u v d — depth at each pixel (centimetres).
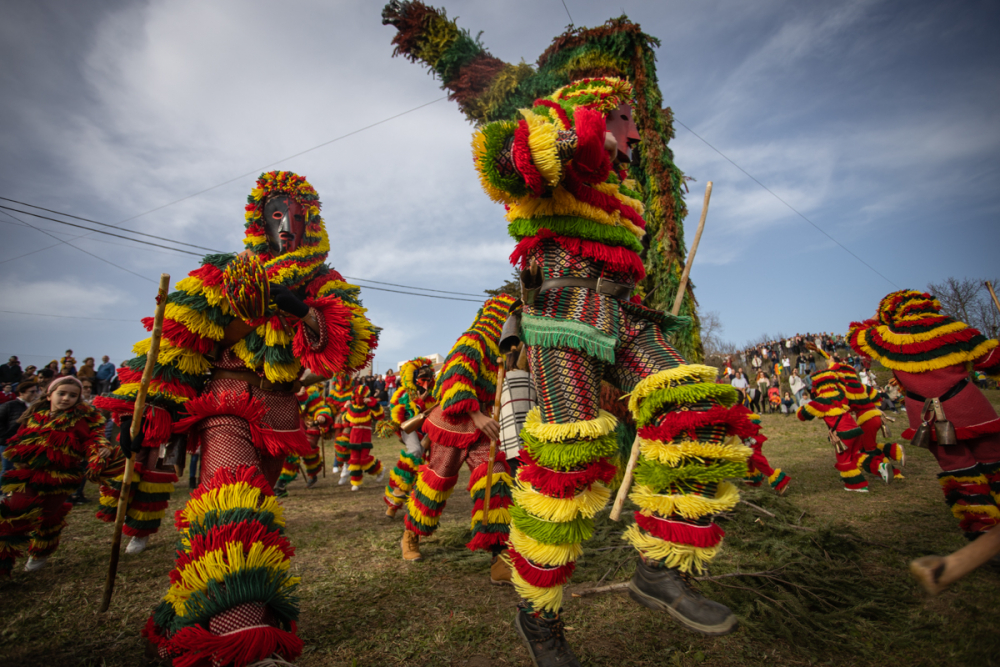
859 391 593
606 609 267
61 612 282
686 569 159
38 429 359
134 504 371
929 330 346
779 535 367
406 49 677
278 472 245
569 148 172
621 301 189
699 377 165
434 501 362
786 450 941
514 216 204
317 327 214
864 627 242
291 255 241
